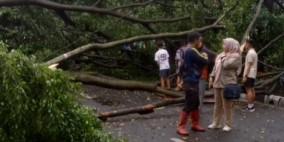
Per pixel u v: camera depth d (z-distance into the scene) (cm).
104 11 1061
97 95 1038
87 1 1159
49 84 228
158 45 1166
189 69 663
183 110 679
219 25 1163
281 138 691
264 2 1359
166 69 1141
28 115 225
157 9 1262
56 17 1146
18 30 1044
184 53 665
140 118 786
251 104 891
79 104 261
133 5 1122
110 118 777
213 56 733
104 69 1322
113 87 918
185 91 676
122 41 1014
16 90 216
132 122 754
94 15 1186
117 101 979
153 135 675
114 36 1216
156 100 998
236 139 668
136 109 797
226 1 1195
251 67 885
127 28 1204
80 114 251
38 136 239
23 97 219
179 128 683
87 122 254
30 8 1033
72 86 245
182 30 1247
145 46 1327
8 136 222
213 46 1143
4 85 215
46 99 226
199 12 1211
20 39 1044
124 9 1222
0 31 1033
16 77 218
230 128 710
